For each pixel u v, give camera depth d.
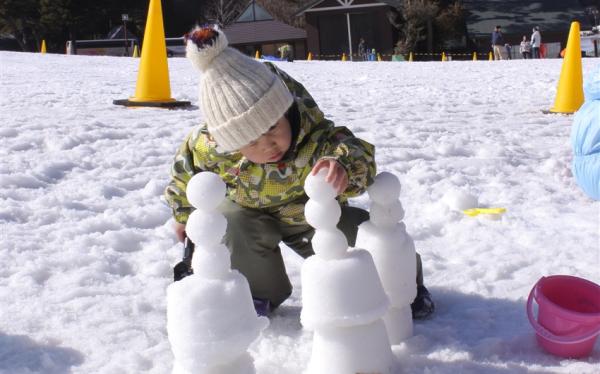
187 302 1.67
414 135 5.87
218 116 2.12
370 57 44.19
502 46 42.06
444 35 50.25
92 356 2.12
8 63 15.17
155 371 1.99
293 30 52.62
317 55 47.56
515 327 2.29
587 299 2.16
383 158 5.02
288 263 2.99
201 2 60.72
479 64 19.19
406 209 3.82
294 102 2.27
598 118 3.90
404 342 2.14
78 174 4.45
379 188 2.06
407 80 12.37
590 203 3.96
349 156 2.07
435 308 2.48
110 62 17.05
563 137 6.02
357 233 2.18
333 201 1.85
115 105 7.39
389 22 46.75
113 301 2.50
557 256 3.00
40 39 55.28
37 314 2.38
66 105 7.25
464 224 3.51
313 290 1.83
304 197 2.44
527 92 9.90
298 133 2.29
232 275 1.74
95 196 3.99
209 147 2.35
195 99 8.28
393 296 2.10
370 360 1.86
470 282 2.70
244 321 1.71
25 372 2.01
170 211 3.72
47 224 3.47
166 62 7.51
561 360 2.06
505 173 4.71
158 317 2.40
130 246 3.20
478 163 4.95
